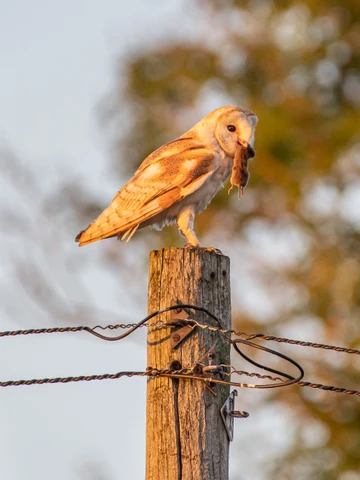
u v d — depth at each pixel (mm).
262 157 18781
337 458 16438
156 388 5938
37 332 6402
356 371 17125
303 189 18938
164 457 5836
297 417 16875
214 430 5859
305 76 19672
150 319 6078
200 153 8086
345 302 17859
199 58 19500
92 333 6301
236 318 17875
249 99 19688
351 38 19594
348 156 19312
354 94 19750
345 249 18766
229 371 6012
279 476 15719
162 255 6113
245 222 18984
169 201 7930
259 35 20031
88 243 8016
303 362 17234
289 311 18031
